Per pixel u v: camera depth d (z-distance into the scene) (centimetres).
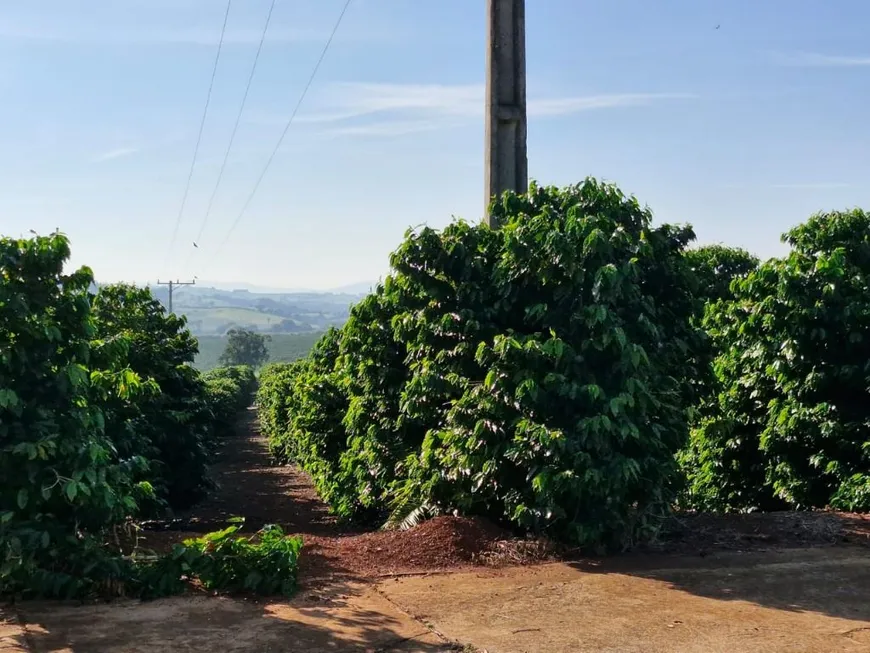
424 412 776
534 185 754
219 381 3381
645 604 518
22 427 520
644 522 659
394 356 891
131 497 584
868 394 903
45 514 528
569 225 638
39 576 511
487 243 750
